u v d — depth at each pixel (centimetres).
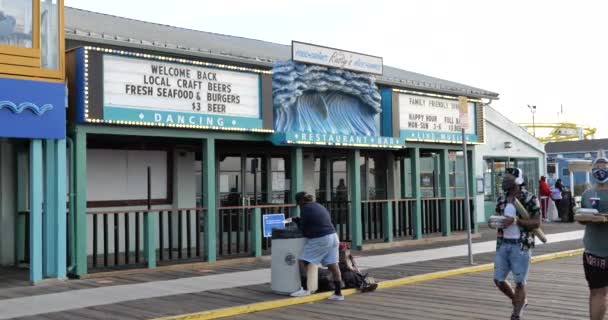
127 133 1222
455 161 2317
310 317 853
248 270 1276
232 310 879
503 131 2536
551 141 6238
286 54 1816
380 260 1415
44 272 1126
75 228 1161
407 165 2133
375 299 984
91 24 1445
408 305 927
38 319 824
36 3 1101
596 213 651
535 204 767
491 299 966
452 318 829
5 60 1059
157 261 1309
